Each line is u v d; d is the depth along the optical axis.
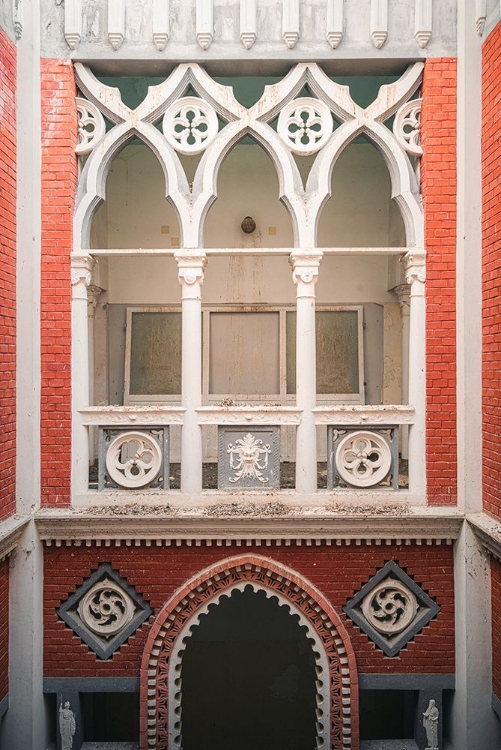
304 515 6.27
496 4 5.91
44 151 6.48
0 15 5.94
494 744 6.24
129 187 10.19
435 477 6.51
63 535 6.41
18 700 6.23
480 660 6.27
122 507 6.47
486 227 6.20
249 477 6.64
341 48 6.47
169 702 6.48
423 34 6.39
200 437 6.65
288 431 9.59
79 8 6.40
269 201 10.16
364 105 8.96
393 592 6.55
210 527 6.37
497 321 5.96
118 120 6.59
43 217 6.49
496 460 5.99
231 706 9.65
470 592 6.28
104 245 10.05
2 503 6.01
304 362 6.58
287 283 10.16
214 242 10.16
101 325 10.05
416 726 6.59
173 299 10.18
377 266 10.27
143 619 6.51
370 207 10.25
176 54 6.46
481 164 6.32
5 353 6.09
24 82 6.38
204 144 6.61
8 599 6.25
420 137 6.61
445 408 6.52
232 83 8.55
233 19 6.48
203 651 9.77
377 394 10.09
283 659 9.76
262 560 6.50
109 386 10.10
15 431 6.36
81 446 6.55
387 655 6.52
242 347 10.12
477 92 6.32
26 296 6.41
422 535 6.43
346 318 10.21
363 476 6.61
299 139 6.62
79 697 6.52
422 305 6.54
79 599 6.55
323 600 6.47
